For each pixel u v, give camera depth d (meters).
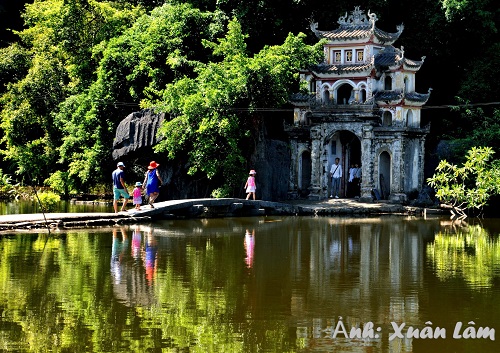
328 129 43.59
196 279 21.95
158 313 18.30
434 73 53.06
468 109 47.94
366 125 42.81
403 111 43.41
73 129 48.06
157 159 43.00
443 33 49.94
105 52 46.97
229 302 19.41
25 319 17.69
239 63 40.94
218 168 40.97
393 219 38.72
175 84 42.31
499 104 49.75
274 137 50.00
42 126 52.06
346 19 44.25
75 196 50.16
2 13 60.91
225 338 16.55
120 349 15.77
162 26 47.12
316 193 44.00
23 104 51.38
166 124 40.31
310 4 48.81
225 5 49.47
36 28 53.56
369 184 43.00
